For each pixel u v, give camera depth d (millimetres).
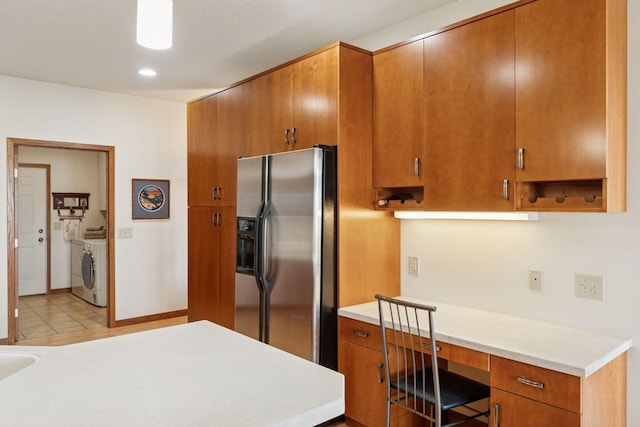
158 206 5324
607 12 1903
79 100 4727
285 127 3125
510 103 2215
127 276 5117
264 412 1106
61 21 3008
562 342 2053
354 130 2807
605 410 1925
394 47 2768
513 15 2199
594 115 1939
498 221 2607
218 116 3877
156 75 4266
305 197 2750
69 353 1563
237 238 3354
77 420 1060
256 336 3146
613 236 2166
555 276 2369
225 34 3262
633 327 2107
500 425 1987
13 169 4355
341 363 2750
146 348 1631
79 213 7312
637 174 2078
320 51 2844
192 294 4297
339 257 2771
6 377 1469
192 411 1109
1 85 4285
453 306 2791
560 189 2289
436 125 2537
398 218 3105
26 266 6863
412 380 2350
